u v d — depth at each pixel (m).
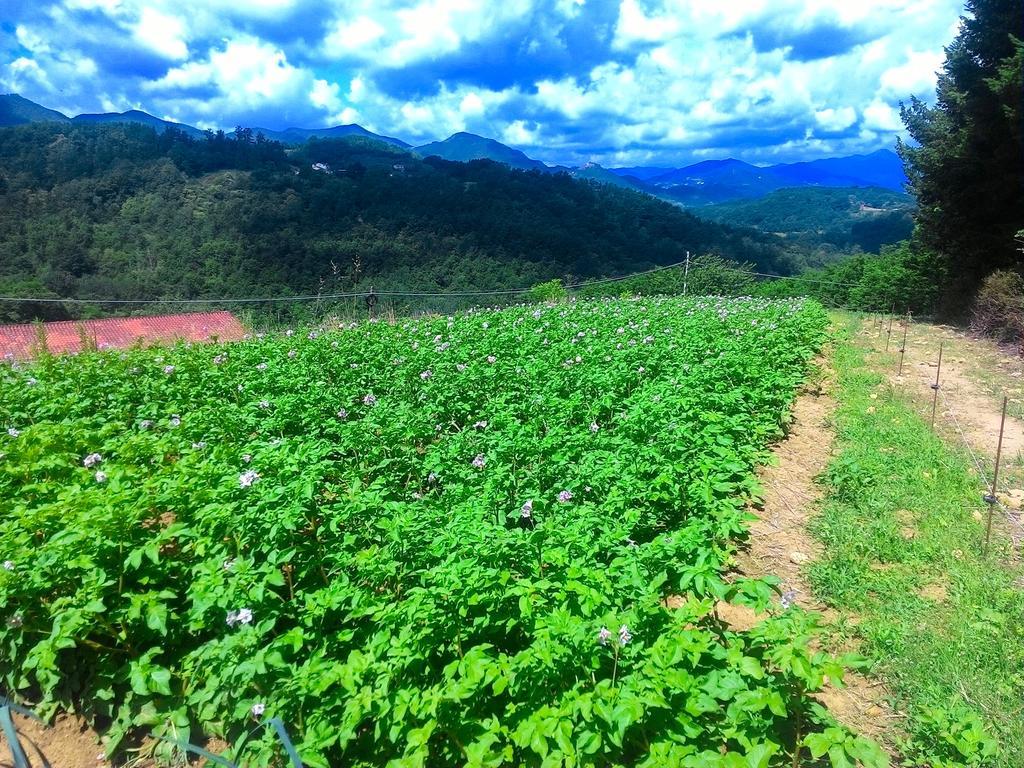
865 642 4.16
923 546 5.17
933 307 22.28
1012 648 3.99
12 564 3.97
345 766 3.31
